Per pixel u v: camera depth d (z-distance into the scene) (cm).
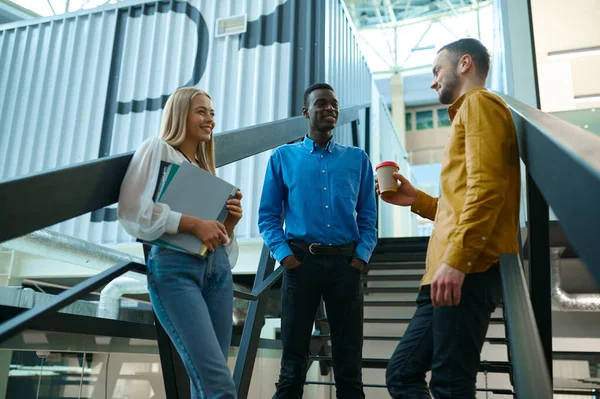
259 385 326
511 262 119
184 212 137
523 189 367
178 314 133
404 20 1551
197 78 473
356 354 196
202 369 129
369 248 208
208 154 168
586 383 408
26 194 96
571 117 409
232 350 308
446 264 117
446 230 130
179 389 150
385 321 321
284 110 445
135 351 229
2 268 421
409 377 139
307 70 449
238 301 402
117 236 436
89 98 495
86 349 200
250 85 459
